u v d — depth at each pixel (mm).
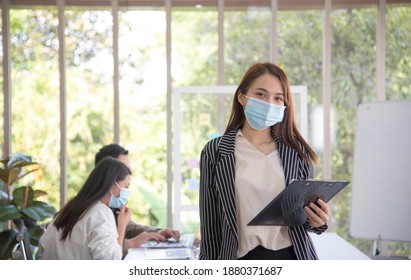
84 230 2504
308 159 1525
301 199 1371
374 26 4773
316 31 4766
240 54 4762
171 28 4770
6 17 4664
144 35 4746
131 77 4746
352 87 4773
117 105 4711
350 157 4777
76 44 4730
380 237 3227
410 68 4738
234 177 1465
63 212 2568
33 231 3932
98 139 4734
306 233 1488
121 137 4746
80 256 2498
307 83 4758
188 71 4773
